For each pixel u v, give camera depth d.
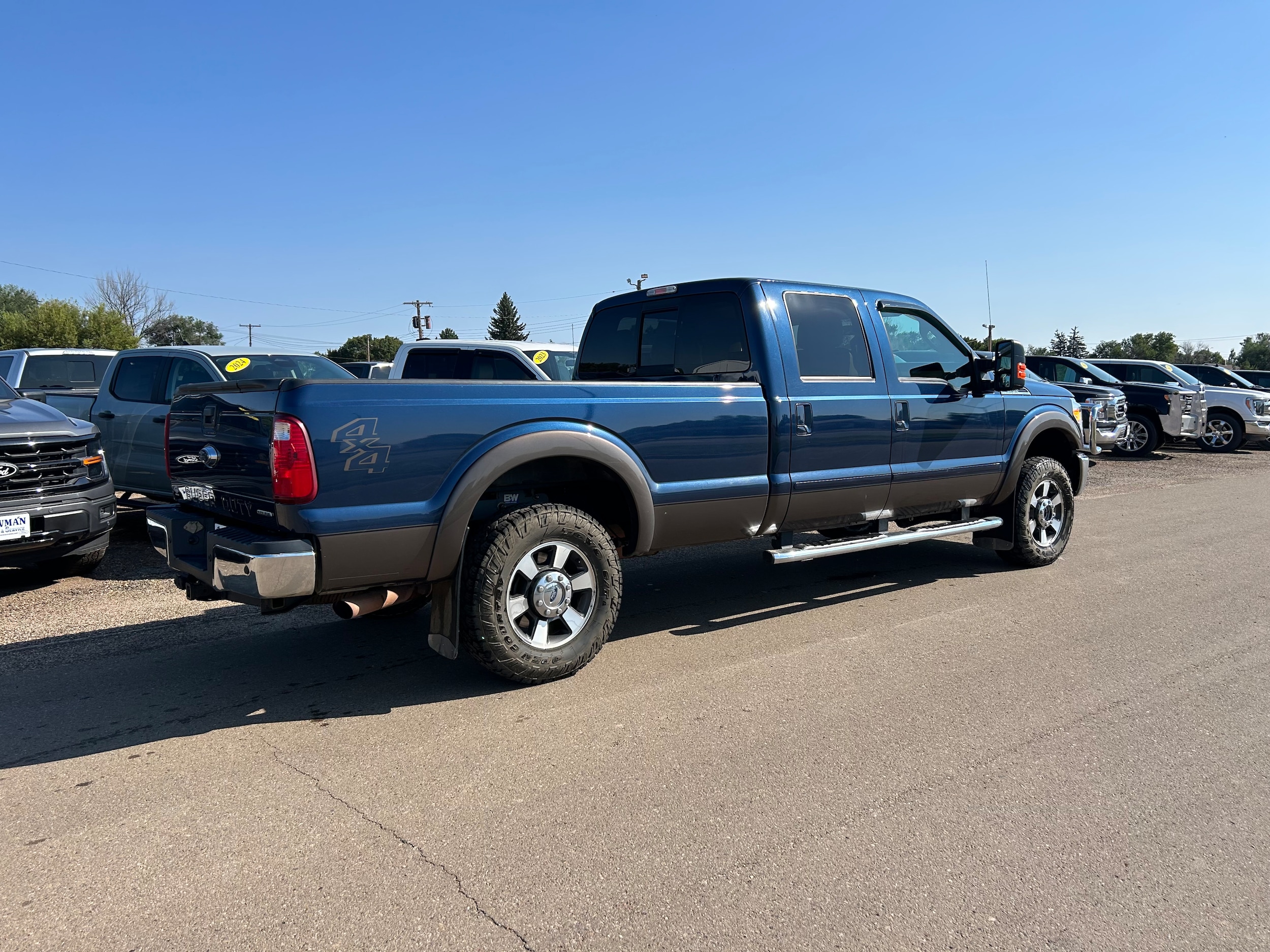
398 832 2.88
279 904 2.48
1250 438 19.88
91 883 2.60
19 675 4.55
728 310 5.24
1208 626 5.27
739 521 4.99
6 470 5.96
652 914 2.41
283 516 3.63
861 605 5.81
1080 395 16.38
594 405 4.32
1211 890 2.53
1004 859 2.69
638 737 3.63
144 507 8.62
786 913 2.41
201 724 3.85
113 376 8.91
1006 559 6.89
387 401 3.74
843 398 5.37
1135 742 3.57
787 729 3.70
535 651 4.16
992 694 4.11
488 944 2.29
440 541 3.87
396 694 4.20
